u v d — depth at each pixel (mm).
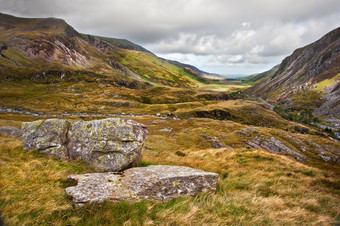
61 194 8141
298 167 20484
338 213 10891
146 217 7410
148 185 9383
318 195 13352
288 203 11430
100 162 12297
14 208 6824
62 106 149000
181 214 7887
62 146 13484
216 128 99375
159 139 44312
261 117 185500
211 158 21875
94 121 14414
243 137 80000
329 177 18016
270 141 79750
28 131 14211
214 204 9297
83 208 7480
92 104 169750
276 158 23125
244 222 8164
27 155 12438
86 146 13250
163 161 17844
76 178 9469
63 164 12023
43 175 9859
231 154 23422
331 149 96188
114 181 9633
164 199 9180
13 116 99062
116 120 14047
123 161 12102
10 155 11984
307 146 94688
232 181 14219
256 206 9961
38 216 6699
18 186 8234
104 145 12820
